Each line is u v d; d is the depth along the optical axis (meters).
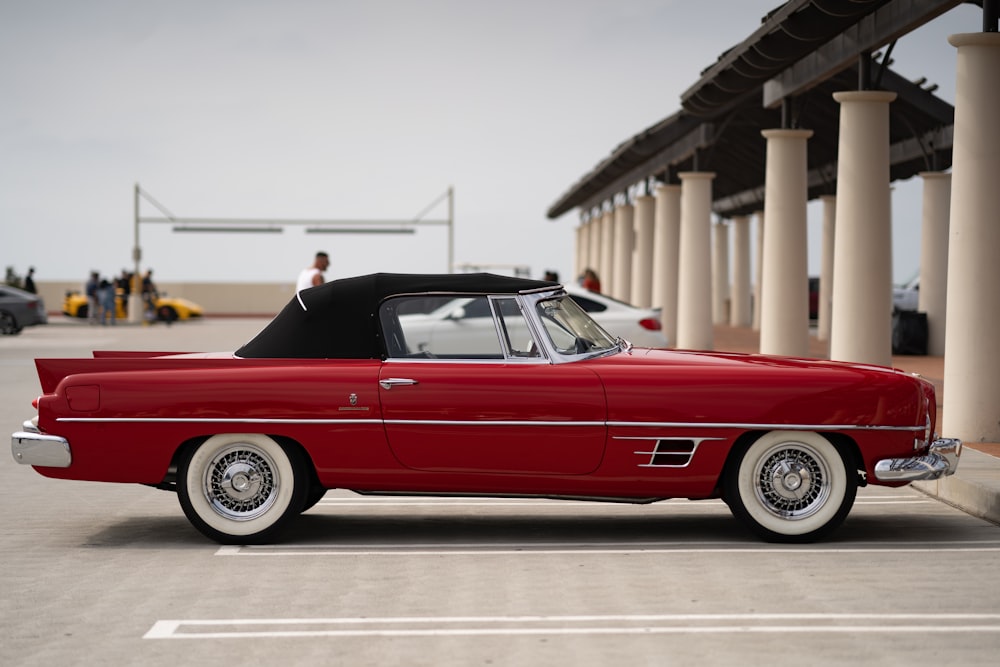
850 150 15.36
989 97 11.45
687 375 7.62
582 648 5.39
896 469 7.62
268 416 7.61
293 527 8.37
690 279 27.16
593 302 18.70
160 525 8.43
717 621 5.83
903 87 21.38
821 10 13.30
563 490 7.68
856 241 15.37
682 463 7.59
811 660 5.20
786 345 19.25
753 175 33.41
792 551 7.49
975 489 8.86
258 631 5.69
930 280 25.28
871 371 7.79
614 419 7.54
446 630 5.70
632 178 35.12
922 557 7.31
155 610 6.08
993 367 11.64
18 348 30.33
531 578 6.77
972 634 5.61
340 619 5.89
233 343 32.38
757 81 17.64
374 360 7.77
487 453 7.57
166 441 7.66
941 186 24.92
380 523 8.50
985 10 11.45
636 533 8.12
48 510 9.01
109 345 31.56
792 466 7.68
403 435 7.58
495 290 7.81
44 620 5.89
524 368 7.65
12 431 13.58
